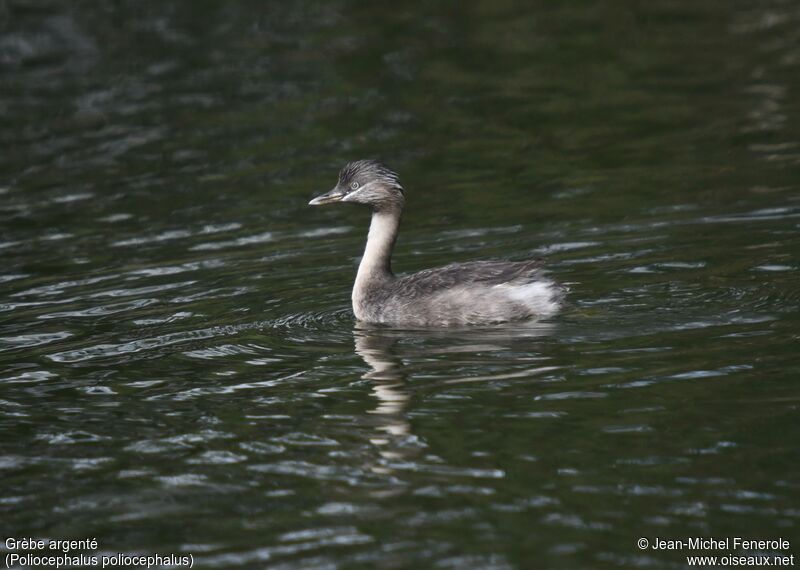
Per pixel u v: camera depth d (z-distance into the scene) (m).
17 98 27.70
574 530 8.98
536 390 11.55
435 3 34.53
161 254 18.11
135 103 27.09
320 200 15.09
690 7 33.31
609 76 27.62
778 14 32.09
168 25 33.00
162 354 13.47
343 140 24.17
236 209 20.45
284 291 15.88
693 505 9.22
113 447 10.98
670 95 25.98
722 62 28.12
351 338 13.70
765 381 11.34
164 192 21.56
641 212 18.55
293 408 11.59
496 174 21.72
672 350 12.32
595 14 32.94
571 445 10.33
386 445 10.60
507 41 30.78
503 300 13.70
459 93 26.94
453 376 12.10
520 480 9.78
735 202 18.56
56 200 21.31
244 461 10.52
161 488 10.12
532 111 25.48
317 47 30.70
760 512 9.07
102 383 12.62
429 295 13.98
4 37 31.58
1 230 19.77
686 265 15.33
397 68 28.84
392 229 14.90
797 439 10.14
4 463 10.71
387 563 8.69
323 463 10.36
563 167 21.81
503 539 8.92
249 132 24.92
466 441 10.55
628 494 9.45
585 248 16.72
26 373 13.04
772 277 14.52
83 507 9.85
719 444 10.15
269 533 9.26
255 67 29.31
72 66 29.97
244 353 13.34
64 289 16.50
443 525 9.16
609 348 12.54
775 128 23.17
